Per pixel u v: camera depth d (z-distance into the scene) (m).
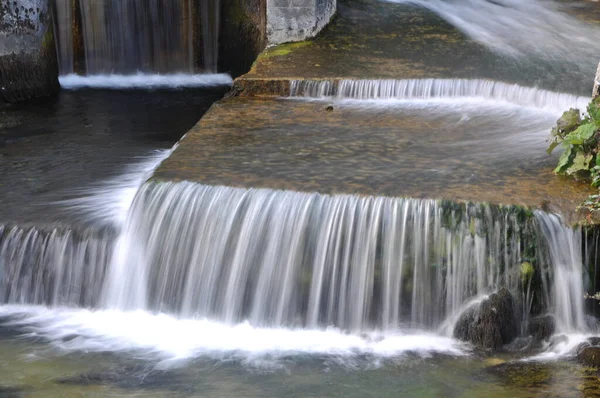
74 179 10.94
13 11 15.41
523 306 8.12
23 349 8.09
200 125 11.19
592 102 9.36
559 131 9.55
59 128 13.79
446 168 9.41
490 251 8.16
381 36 15.09
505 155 9.88
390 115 11.70
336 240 8.37
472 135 10.78
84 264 8.98
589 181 8.96
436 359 7.75
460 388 7.20
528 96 12.16
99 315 8.80
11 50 15.47
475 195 8.49
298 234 8.44
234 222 8.62
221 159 9.78
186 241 8.72
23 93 15.76
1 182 10.78
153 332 8.43
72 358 7.91
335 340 8.19
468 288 8.18
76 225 9.17
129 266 8.87
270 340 8.21
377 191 8.62
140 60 17.61
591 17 16.67
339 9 16.61
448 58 13.78
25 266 9.11
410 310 8.26
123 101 15.78
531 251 8.14
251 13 16.56
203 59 17.72
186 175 9.21
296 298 8.43
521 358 7.73
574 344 7.93
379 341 8.12
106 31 17.36
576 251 8.14
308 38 14.97
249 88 12.74
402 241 8.24
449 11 16.69
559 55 14.04
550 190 8.72
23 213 9.58
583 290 8.18
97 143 12.87
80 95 16.22
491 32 15.40
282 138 10.63
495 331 7.92
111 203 9.92
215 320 8.61
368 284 8.30
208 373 7.61
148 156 12.13
